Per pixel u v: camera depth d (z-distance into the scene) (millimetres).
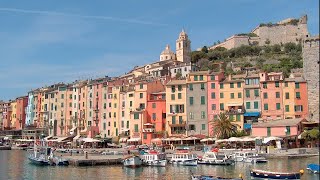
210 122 125750
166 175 75000
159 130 133750
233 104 123812
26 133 190875
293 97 119375
